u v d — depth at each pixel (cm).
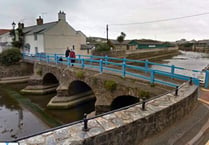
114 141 367
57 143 309
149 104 504
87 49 3394
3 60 2314
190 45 11206
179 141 444
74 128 361
